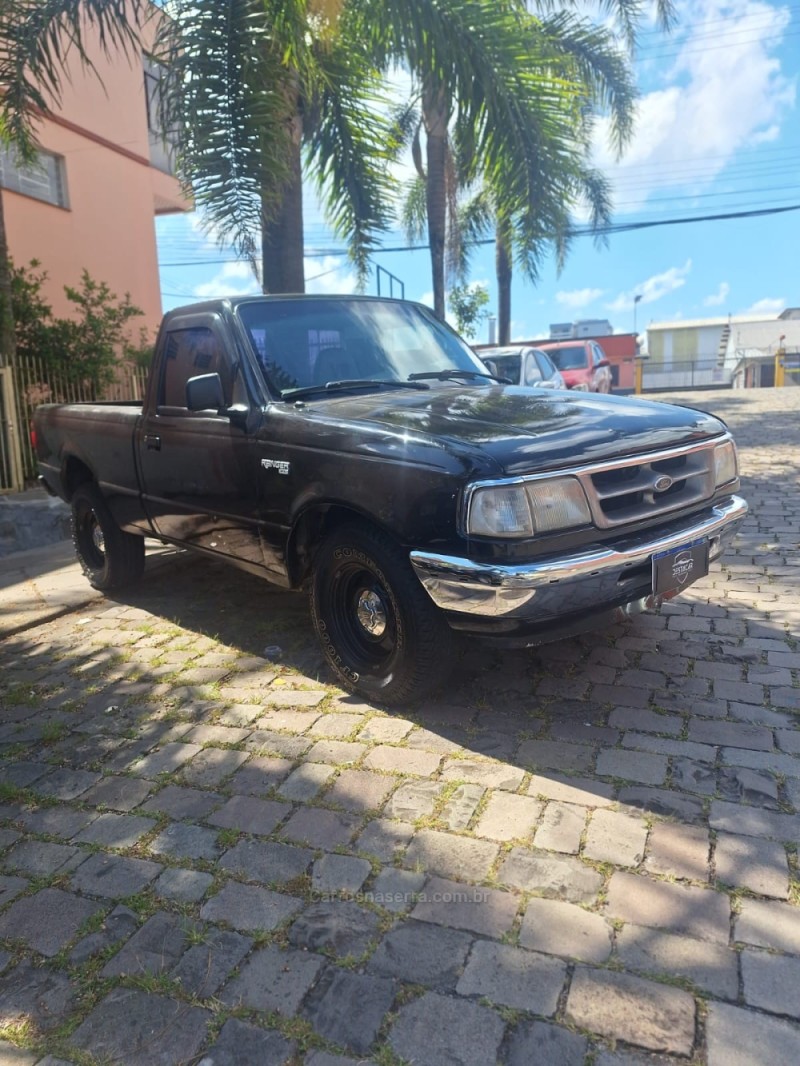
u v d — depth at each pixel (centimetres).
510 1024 205
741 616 468
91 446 564
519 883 254
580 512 319
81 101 1442
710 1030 200
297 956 231
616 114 1689
